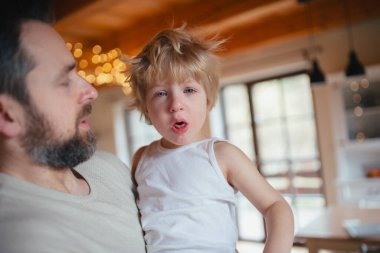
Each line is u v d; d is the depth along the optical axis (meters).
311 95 4.24
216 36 1.16
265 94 4.58
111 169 0.98
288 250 0.78
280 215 0.82
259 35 3.98
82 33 3.88
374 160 3.86
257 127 4.67
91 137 0.82
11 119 0.70
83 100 0.79
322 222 2.39
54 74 0.73
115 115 5.88
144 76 0.93
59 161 0.75
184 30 1.04
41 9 0.73
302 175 4.36
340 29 3.82
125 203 0.91
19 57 0.68
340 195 3.73
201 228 0.86
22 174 0.76
